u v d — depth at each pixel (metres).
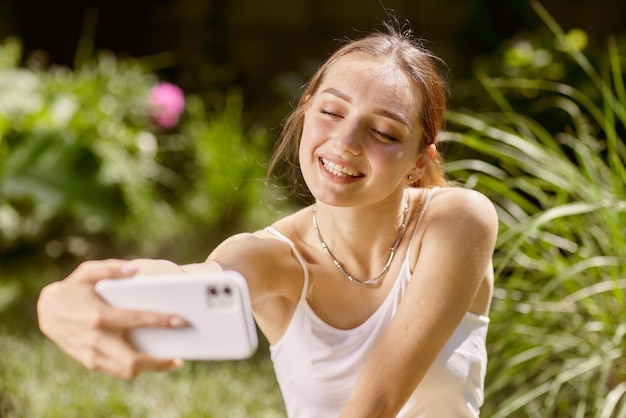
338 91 1.64
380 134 1.64
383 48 1.70
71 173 6.54
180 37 10.44
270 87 9.88
